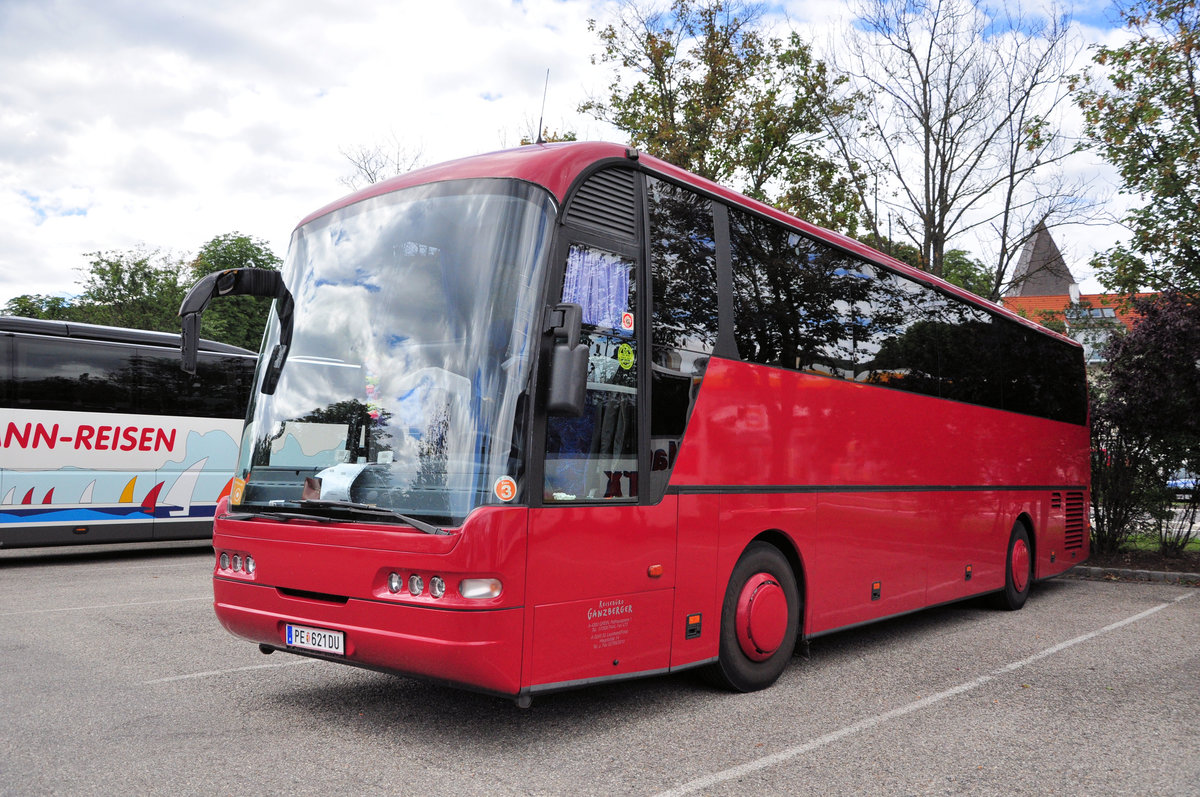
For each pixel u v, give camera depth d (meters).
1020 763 4.93
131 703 5.62
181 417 14.60
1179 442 14.75
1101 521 15.37
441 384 4.88
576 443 4.98
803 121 28.02
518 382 4.73
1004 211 24.83
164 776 4.30
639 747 5.00
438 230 5.23
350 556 4.84
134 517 14.01
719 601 5.98
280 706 5.63
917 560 8.52
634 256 5.52
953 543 9.26
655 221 5.76
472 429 4.69
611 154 5.50
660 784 4.40
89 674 6.37
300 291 5.73
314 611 4.98
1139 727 5.69
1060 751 5.16
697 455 5.83
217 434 14.98
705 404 5.95
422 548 4.56
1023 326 11.77
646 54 28.78
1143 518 15.18
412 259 5.27
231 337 48.78
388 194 5.64
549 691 4.75
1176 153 16.53
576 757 4.79
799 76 27.92
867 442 7.77
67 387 13.55
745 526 6.20
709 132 27.91
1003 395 10.83
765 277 6.74
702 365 5.97
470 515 4.53
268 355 5.76
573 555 4.89
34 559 14.58
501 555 4.52
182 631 7.96
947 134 24.84
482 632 4.47
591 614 4.99
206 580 11.55
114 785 4.16
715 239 6.29
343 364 5.30
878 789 4.45
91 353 13.82
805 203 27.44
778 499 6.57
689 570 5.71
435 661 4.51
